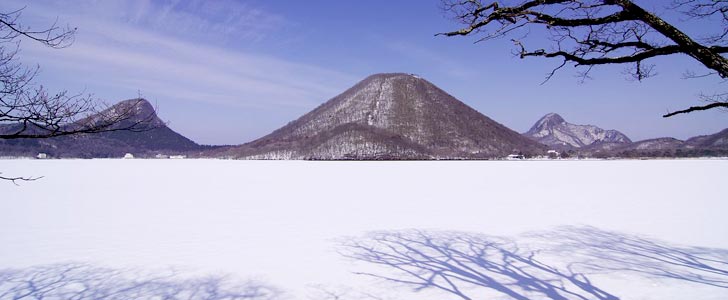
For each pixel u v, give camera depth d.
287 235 10.55
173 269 7.56
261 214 14.08
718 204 16.31
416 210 14.98
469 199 18.47
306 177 34.09
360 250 8.91
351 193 21.23
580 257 8.21
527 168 49.34
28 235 10.70
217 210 15.09
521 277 6.93
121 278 7.07
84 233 10.94
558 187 24.38
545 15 2.84
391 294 6.20
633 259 8.02
